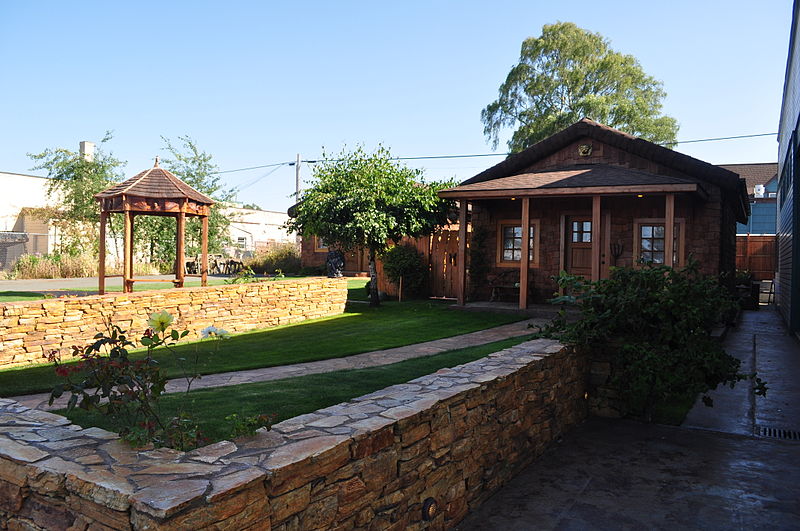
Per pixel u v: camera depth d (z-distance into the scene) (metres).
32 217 26.55
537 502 3.80
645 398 5.54
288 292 10.95
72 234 25.50
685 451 4.80
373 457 2.75
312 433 2.66
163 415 4.34
